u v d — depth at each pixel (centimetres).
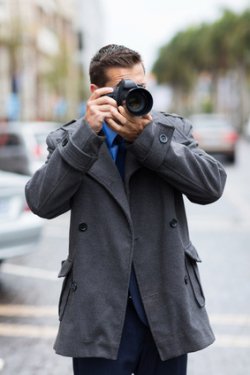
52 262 923
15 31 3509
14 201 784
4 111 4169
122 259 281
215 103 8994
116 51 287
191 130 309
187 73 9831
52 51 5359
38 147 1484
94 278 282
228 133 2827
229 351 559
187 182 284
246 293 740
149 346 293
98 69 287
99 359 287
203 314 294
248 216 1362
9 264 909
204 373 509
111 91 275
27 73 4447
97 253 284
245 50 6706
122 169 291
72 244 290
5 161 1478
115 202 284
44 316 662
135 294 286
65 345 284
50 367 527
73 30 7062
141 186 289
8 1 4034
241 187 1906
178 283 285
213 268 869
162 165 280
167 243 286
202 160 290
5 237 768
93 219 285
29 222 791
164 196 289
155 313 284
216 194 293
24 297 734
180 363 296
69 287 291
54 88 4891
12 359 546
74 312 283
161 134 280
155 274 286
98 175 284
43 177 284
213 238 1105
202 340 287
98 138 275
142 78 289
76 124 302
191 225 1252
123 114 273
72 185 281
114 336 280
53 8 5853
